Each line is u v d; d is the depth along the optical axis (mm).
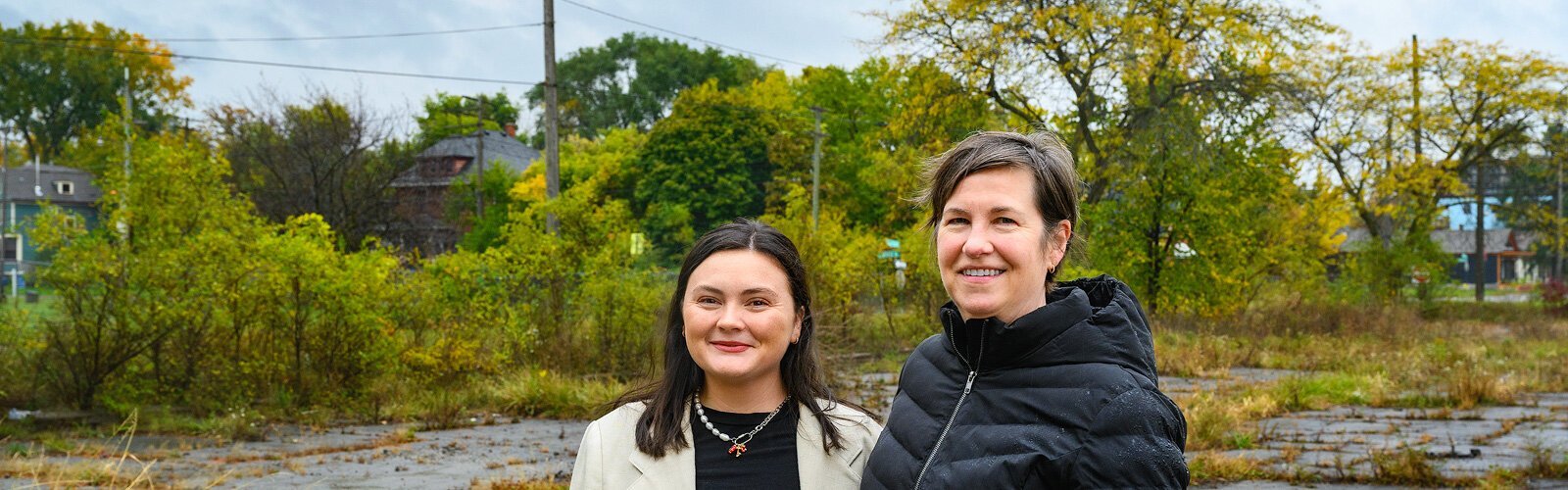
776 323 2562
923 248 19094
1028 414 2229
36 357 11562
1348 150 32344
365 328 12422
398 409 11953
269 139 30828
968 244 2277
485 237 42188
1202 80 25328
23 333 11500
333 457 9188
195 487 7566
